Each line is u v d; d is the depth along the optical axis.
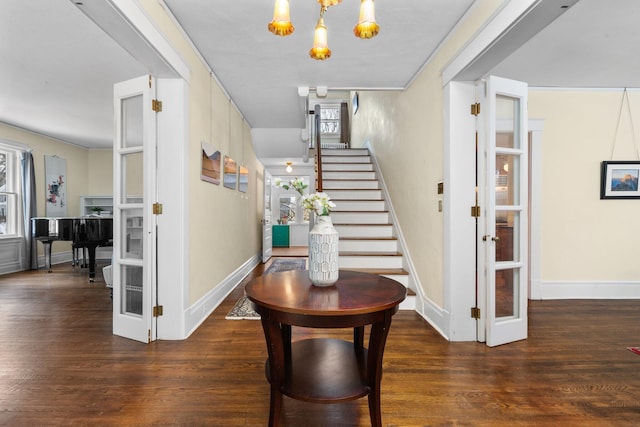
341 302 1.40
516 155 2.66
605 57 3.05
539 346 2.51
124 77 3.65
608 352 2.40
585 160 3.83
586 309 3.45
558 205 3.84
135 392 1.86
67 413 1.67
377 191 5.20
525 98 2.64
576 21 2.45
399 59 3.05
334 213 4.65
